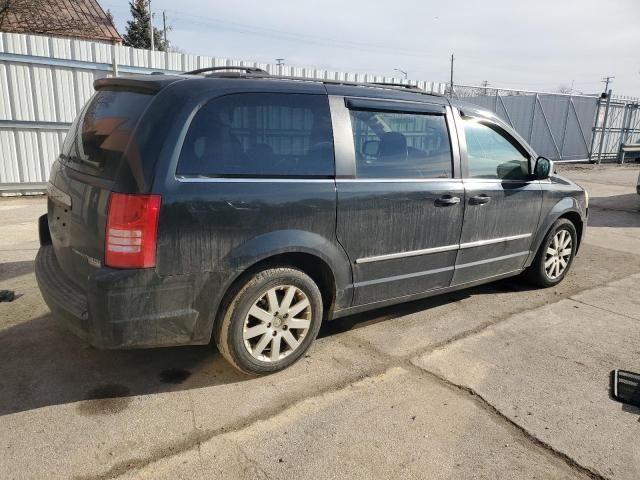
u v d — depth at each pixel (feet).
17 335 12.15
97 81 11.05
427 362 11.64
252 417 9.34
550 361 11.91
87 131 10.46
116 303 8.65
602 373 11.43
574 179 49.90
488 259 14.37
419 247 12.42
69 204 9.89
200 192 9.11
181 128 9.05
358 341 12.59
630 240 24.85
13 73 28.55
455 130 13.10
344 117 11.05
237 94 9.77
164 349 11.78
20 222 23.54
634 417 9.80
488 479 8.04
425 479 7.97
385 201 11.49
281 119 10.20
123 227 8.60
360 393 10.25
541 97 60.75
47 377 10.42
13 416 9.10
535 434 9.17
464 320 14.12
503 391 10.53
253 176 9.77
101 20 75.51
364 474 8.00
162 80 9.64
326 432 8.98
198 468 7.99
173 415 9.32
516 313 14.75
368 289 11.82
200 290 9.37
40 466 7.89
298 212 10.21
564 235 16.94
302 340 11.00
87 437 8.62
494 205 13.94
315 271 11.30
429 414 9.63
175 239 8.93
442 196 12.55
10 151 29.35
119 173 8.77
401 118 12.03
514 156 14.80
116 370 10.80
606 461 8.54
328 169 10.70
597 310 15.19
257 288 10.00
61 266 10.63
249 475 7.89
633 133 72.18
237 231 9.54
